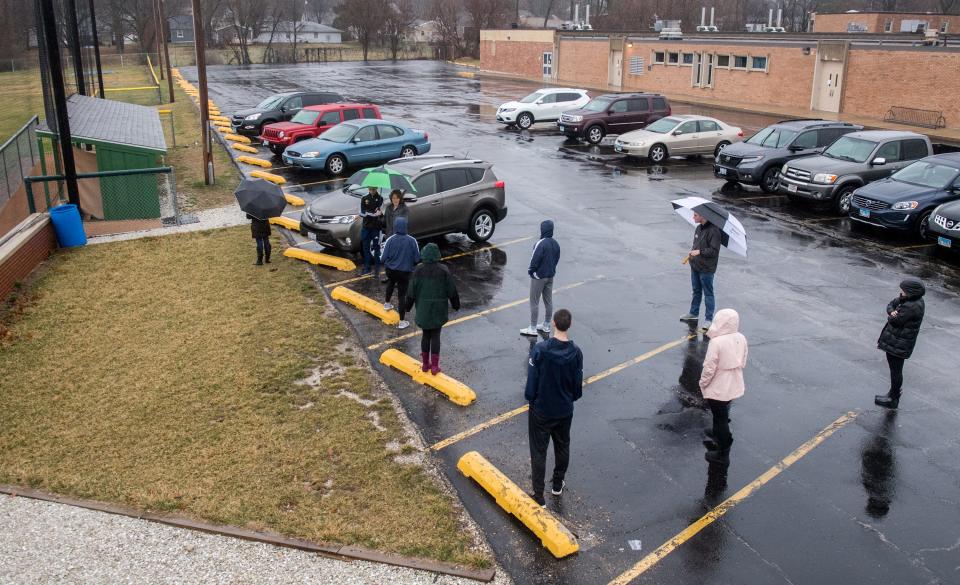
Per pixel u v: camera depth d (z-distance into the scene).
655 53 46.41
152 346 10.23
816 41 35.44
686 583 5.95
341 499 6.93
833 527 6.63
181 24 121.94
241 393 8.92
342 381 9.27
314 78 58.94
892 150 18.11
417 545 6.32
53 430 8.13
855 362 9.88
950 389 9.16
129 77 58.00
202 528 6.51
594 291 12.49
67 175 15.40
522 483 7.24
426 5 151.75
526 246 15.02
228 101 41.44
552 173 22.53
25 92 27.52
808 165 18.09
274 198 13.21
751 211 18.19
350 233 13.57
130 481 7.21
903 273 13.54
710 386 7.45
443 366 9.75
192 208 18.00
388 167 14.73
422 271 8.84
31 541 6.41
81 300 11.92
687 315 11.20
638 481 7.31
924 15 58.66
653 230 16.20
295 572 6.02
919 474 7.42
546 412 6.61
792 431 8.21
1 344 10.21
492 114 35.97
